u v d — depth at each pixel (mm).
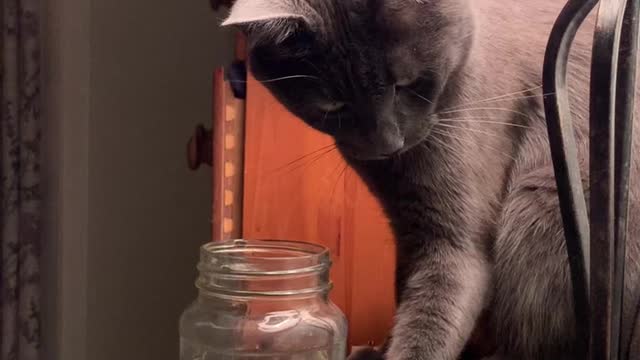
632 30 571
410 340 796
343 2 731
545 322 774
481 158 786
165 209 1261
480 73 780
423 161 792
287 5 701
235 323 767
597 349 584
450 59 769
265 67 786
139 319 1286
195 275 1247
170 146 1248
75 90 1305
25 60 1295
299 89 788
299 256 739
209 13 1197
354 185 834
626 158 577
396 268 826
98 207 1298
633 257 720
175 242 1259
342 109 787
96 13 1275
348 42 737
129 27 1255
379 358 815
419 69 754
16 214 1317
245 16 669
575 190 627
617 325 592
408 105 773
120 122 1273
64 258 1337
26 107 1302
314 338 758
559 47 634
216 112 836
